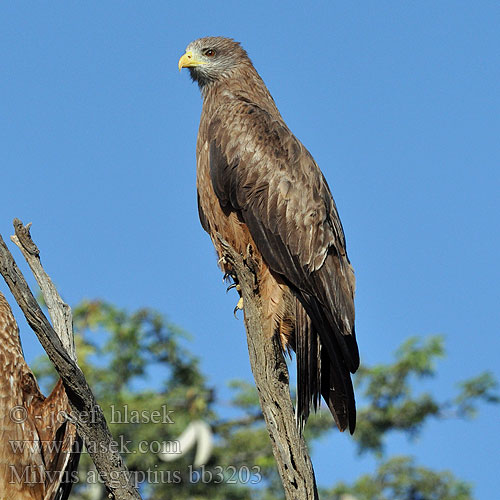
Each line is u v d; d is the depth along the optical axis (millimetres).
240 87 13531
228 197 12297
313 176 12211
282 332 11844
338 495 19125
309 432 19469
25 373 8883
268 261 11906
